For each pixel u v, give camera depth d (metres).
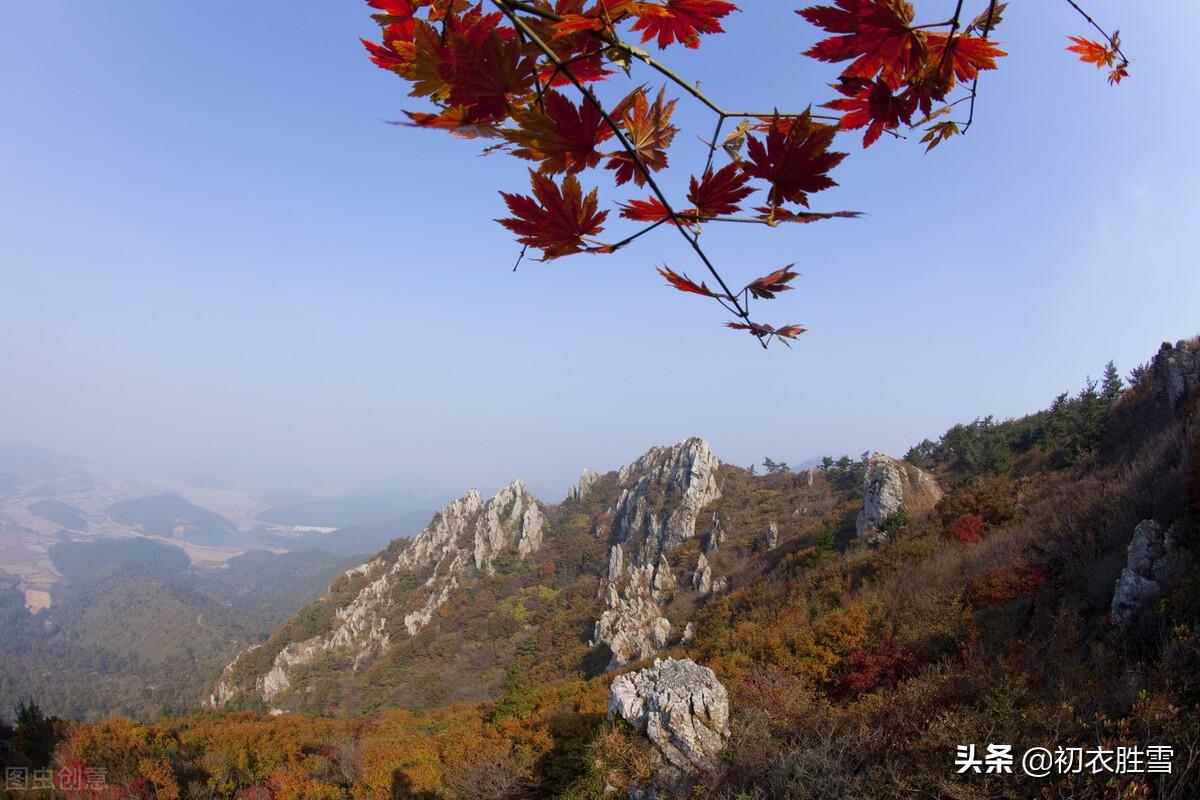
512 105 0.86
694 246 0.97
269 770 21.58
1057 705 9.34
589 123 0.86
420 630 68.56
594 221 0.95
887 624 20.16
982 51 0.92
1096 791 7.37
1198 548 13.76
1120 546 17.20
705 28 0.91
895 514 34.06
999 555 22.34
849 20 0.90
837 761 11.08
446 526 84.62
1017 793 8.23
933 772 9.23
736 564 48.16
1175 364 25.53
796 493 59.31
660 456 79.19
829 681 18.62
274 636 79.38
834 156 0.87
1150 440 24.16
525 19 0.86
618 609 50.41
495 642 61.81
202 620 142.38
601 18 0.84
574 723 19.17
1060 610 15.55
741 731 14.57
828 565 32.31
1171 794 6.85
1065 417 38.31
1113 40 1.28
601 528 77.44
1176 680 9.10
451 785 18.34
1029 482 30.11
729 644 23.78
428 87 0.85
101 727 22.92
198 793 18.20
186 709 79.44
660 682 16.62
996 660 13.94
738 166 0.90
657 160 0.93
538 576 72.62
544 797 16.64
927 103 0.98
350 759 21.92
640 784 14.52
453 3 0.85
